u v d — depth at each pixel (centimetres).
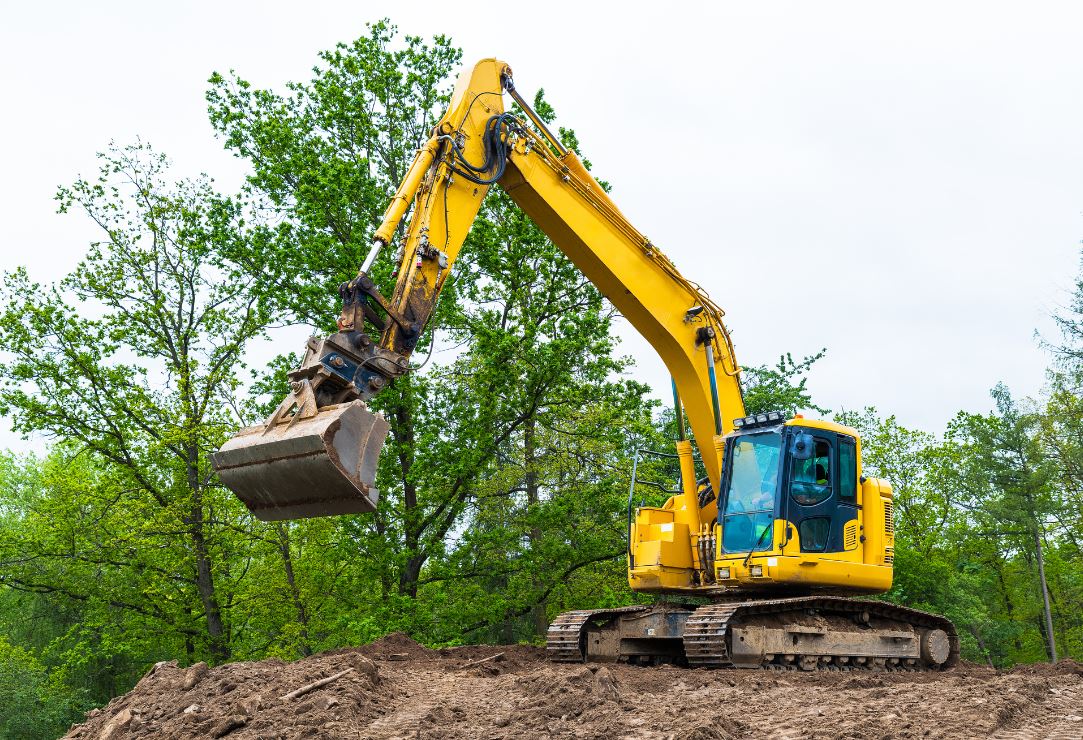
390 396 2262
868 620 1343
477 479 2375
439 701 957
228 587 2670
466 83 1176
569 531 2436
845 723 753
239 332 2559
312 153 2350
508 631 3284
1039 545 4084
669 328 1337
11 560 2683
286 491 920
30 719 2738
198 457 2600
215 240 2323
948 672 1349
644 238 1313
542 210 1245
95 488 2612
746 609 1207
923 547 3862
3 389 2450
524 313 2333
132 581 2791
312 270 2303
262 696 908
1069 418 4031
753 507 1267
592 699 860
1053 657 3922
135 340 2542
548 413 2386
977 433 4312
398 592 2333
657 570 1344
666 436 3244
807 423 1277
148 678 1062
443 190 1127
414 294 1062
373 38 2473
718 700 890
